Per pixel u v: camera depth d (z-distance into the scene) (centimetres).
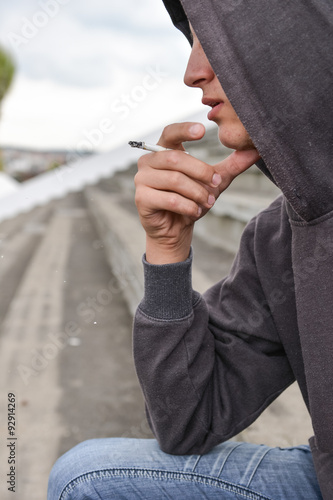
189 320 90
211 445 92
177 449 92
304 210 77
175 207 83
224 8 73
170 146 86
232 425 94
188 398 90
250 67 73
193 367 91
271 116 75
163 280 89
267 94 74
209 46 75
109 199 1126
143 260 91
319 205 76
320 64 72
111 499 88
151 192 84
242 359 94
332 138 74
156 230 88
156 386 90
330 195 75
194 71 83
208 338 94
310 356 77
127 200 1096
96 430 227
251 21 73
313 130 74
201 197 82
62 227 908
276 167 76
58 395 261
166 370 90
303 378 91
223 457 92
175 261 90
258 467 89
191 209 83
